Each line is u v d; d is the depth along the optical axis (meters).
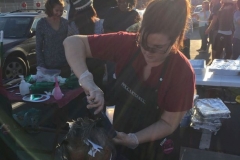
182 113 1.41
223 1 5.72
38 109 3.57
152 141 1.53
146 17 1.19
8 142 2.14
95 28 3.44
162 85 1.38
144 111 1.47
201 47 8.74
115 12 3.62
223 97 3.24
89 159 1.20
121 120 1.54
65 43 1.47
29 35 6.16
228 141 2.57
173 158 1.69
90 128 1.22
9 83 3.05
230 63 3.44
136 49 1.41
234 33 5.42
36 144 3.10
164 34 1.18
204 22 8.37
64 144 1.23
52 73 3.30
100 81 3.32
